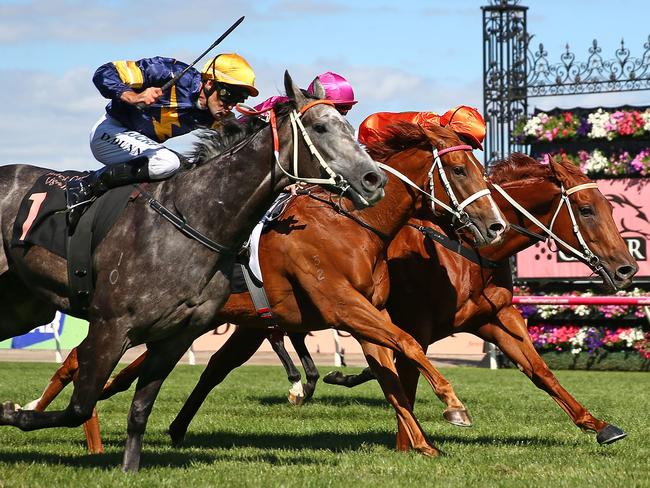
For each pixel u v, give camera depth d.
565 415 12.21
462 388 16.03
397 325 9.26
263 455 8.53
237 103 7.73
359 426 10.91
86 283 7.19
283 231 8.41
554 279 20.72
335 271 8.23
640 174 20.31
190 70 7.64
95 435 8.64
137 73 7.50
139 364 9.26
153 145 7.42
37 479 6.76
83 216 7.27
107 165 7.48
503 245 9.33
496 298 9.31
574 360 20.98
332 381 11.42
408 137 8.72
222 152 7.25
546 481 7.14
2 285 7.88
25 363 20.91
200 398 9.32
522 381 17.72
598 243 9.35
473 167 8.63
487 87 21.09
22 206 7.53
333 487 6.75
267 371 19.83
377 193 6.95
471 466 7.84
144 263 6.92
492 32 21.11
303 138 7.09
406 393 9.02
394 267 9.14
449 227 9.20
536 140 20.58
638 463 8.19
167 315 6.96
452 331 9.31
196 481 6.87
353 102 9.11
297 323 8.55
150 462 7.95
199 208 7.05
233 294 8.63
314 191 8.59
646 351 20.45
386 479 7.15
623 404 13.45
